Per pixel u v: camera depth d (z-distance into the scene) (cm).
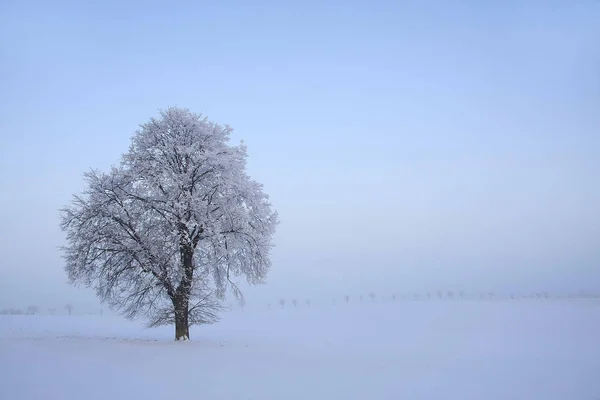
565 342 2827
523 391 1312
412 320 5691
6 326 4869
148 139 2698
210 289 2678
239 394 1193
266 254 2809
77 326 5406
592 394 1279
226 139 2902
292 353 2203
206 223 2528
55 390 1159
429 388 1334
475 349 2512
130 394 1147
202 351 2088
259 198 2847
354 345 2811
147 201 2584
